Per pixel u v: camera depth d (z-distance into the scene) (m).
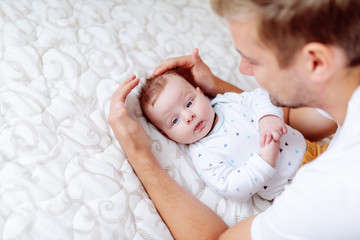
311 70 0.49
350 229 0.45
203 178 0.93
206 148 0.97
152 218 0.80
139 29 1.20
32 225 0.71
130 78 0.96
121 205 0.79
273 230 0.52
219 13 0.50
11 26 1.00
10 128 0.81
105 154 0.86
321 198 0.46
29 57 0.95
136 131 0.85
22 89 0.89
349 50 0.45
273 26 0.46
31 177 0.76
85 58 1.01
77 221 0.74
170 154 0.96
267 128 0.92
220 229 0.74
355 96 0.49
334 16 0.43
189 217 0.76
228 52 1.27
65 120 0.88
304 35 0.45
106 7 1.21
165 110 0.99
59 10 1.11
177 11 1.33
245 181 0.85
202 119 0.99
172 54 1.18
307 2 0.42
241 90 1.15
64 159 0.81
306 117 1.03
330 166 0.47
